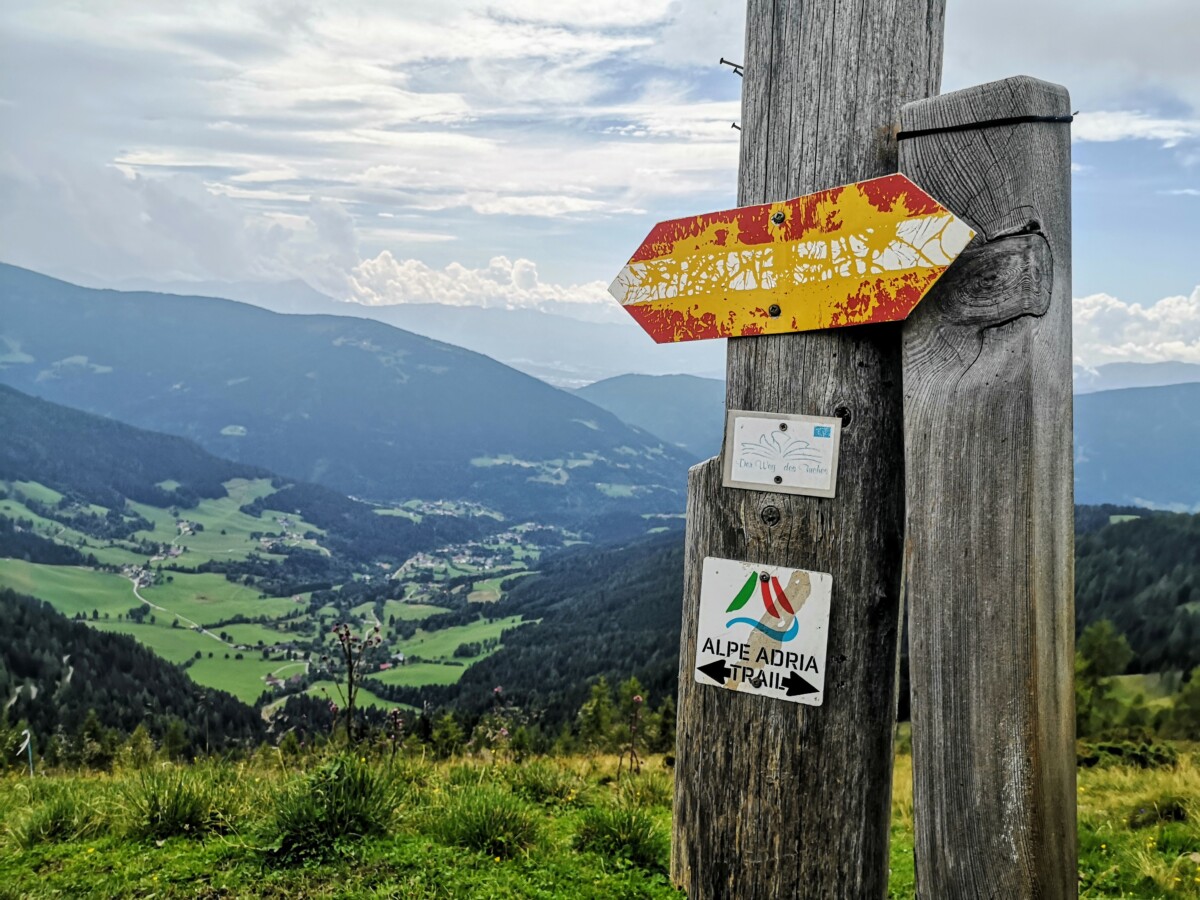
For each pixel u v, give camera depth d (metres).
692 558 1.93
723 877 1.84
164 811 4.12
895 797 7.65
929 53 1.77
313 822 3.85
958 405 1.55
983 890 1.49
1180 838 5.43
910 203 1.60
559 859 3.90
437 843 3.93
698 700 1.89
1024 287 1.51
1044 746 1.46
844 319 1.69
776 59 1.83
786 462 1.80
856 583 1.76
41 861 3.82
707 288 1.89
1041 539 1.49
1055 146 1.55
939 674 1.54
